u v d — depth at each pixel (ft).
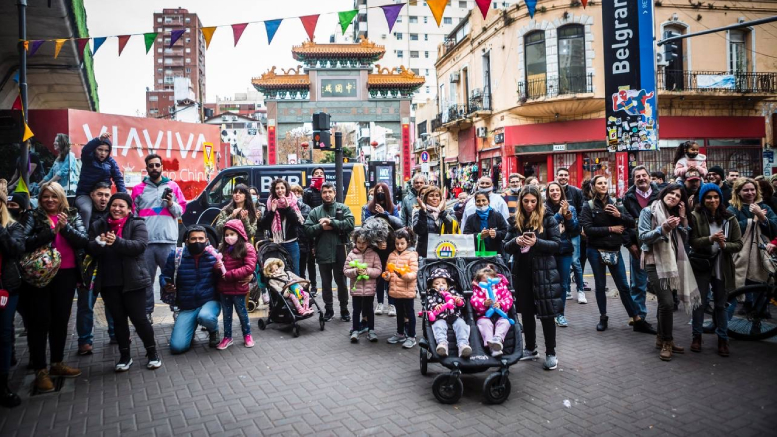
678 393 14.69
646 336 20.47
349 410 13.92
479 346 14.62
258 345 20.15
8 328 14.60
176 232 22.57
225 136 118.62
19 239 14.42
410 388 15.44
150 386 15.93
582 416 13.33
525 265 17.43
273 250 23.38
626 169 71.31
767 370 16.39
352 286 20.30
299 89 109.19
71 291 16.60
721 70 74.18
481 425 12.89
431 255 18.21
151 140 44.37
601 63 71.51
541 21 73.97
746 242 20.58
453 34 106.73
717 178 25.75
